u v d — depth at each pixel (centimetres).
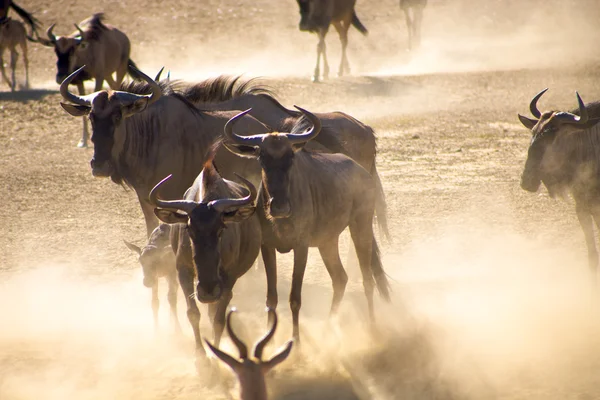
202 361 3119
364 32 12538
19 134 9388
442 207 6253
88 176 7469
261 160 3216
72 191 6869
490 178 7256
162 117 4259
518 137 9175
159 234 3534
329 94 11181
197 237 2867
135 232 5631
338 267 3741
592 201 4212
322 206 3503
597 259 4238
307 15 11781
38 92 11162
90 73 9094
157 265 3541
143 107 4156
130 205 6425
